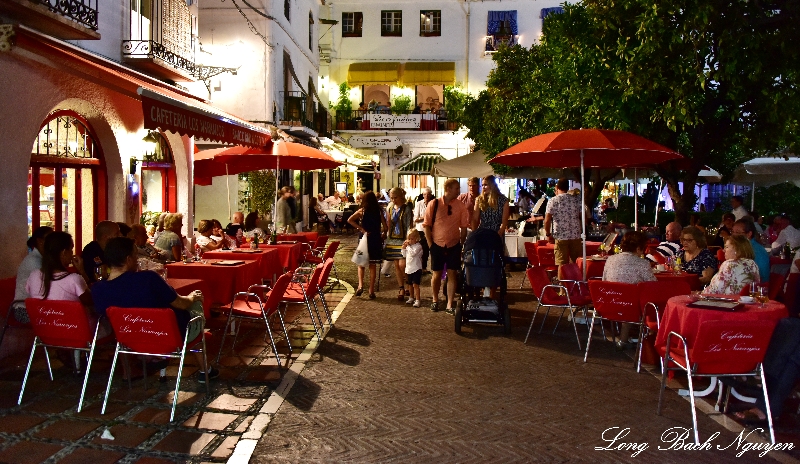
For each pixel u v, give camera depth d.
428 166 31.34
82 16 8.64
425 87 33.03
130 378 5.96
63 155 8.98
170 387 6.05
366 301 10.95
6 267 7.11
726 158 14.88
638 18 8.34
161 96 6.95
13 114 7.16
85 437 4.81
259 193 18.88
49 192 8.84
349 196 30.91
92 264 7.22
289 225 15.09
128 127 10.20
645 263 7.23
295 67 23.45
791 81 8.45
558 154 8.92
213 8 19.34
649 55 8.55
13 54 7.06
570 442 4.88
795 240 11.33
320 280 8.15
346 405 5.64
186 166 12.91
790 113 8.43
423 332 8.55
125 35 11.15
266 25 19.38
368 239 11.20
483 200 9.66
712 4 7.83
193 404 5.59
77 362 6.23
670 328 5.62
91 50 10.09
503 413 5.49
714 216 16.58
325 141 24.62
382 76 31.19
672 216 16.14
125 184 10.10
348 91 32.19
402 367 6.86
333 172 32.47
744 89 8.67
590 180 16.06
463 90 31.58
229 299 7.85
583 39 10.15
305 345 7.76
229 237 11.59
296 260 11.26
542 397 5.92
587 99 10.14
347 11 31.83
